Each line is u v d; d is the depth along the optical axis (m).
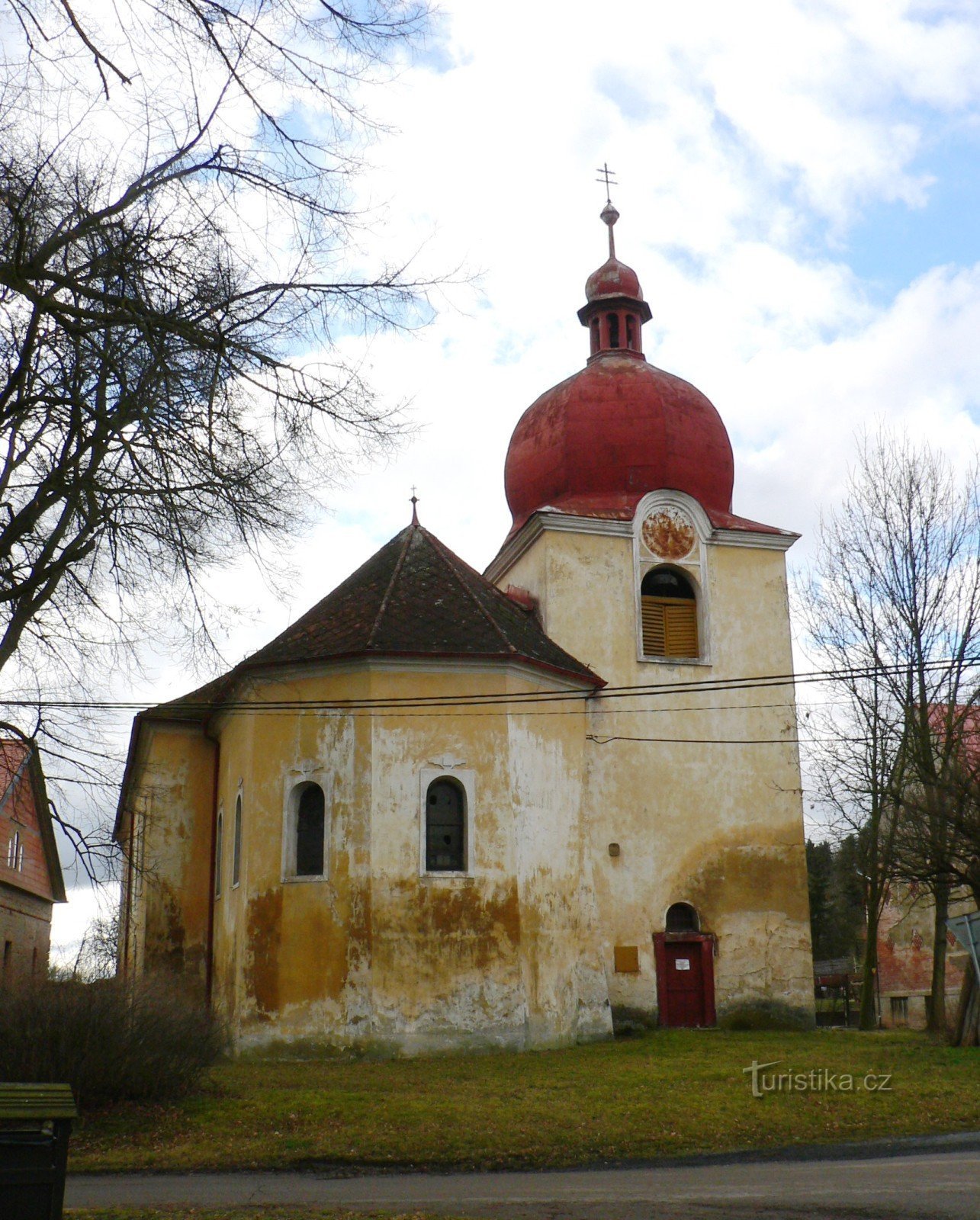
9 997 16.62
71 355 11.65
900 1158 13.17
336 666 22.92
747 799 27.12
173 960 26.95
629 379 29.42
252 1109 16.17
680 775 26.88
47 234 11.47
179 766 28.11
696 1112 15.91
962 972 40.94
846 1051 21.44
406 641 22.89
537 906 22.56
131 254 11.22
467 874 22.00
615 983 25.50
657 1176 12.66
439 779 22.48
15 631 12.86
